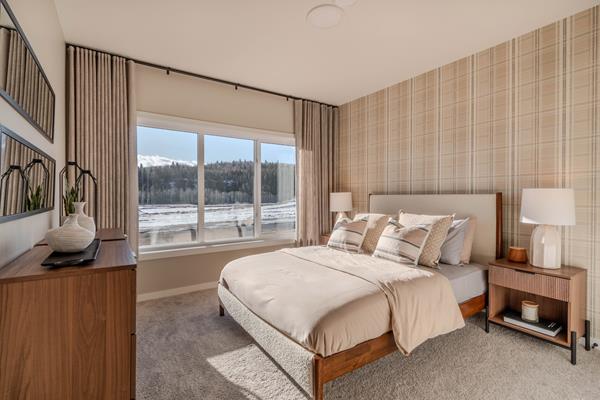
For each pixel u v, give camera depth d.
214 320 2.79
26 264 1.22
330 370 1.60
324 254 2.96
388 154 3.99
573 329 2.11
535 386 1.84
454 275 2.43
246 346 2.33
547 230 2.35
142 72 3.30
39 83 1.81
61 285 1.11
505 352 2.23
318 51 3.02
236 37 2.76
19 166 1.42
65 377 1.12
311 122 4.54
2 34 1.22
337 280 2.12
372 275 2.19
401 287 2.00
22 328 1.06
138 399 1.73
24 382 1.06
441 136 3.37
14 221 1.37
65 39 2.79
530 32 2.66
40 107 1.84
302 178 4.45
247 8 2.32
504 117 2.84
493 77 2.92
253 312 2.15
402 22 2.52
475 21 2.50
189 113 3.60
